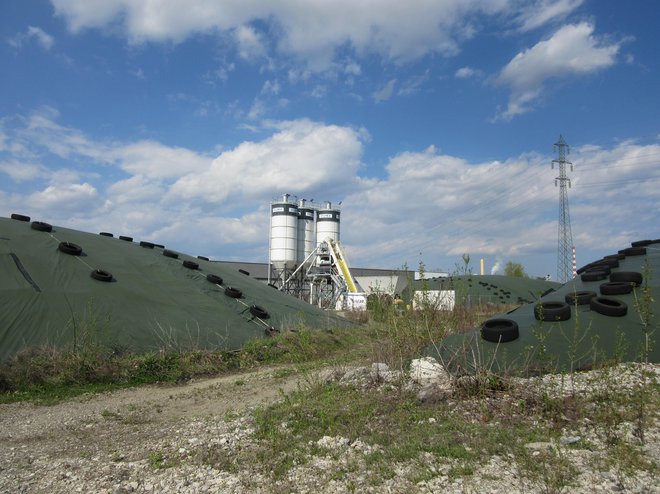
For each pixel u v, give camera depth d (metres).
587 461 5.08
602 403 6.62
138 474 5.45
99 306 14.48
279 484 5.04
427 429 6.25
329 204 61.81
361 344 15.72
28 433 7.56
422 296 10.34
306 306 23.98
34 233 17.48
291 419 7.09
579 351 9.58
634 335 10.04
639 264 15.57
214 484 5.11
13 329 12.23
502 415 6.63
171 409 9.14
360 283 52.59
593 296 11.95
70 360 11.35
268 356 14.55
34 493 5.04
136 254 19.88
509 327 10.12
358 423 6.62
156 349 13.43
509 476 4.84
